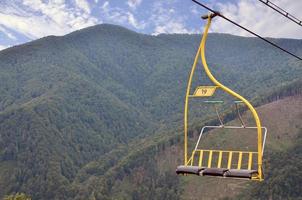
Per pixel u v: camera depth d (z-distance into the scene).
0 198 175.25
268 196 142.00
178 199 162.75
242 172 8.36
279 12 9.36
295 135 193.00
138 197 169.50
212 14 9.26
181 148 196.50
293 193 137.25
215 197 157.88
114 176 183.25
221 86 9.27
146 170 187.00
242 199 147.75
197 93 9.53
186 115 9.66
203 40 9.51
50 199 172.50
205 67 9.45
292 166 148.62
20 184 183.75
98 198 164.75
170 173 181.75
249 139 183.38
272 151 173.12
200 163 9.09
